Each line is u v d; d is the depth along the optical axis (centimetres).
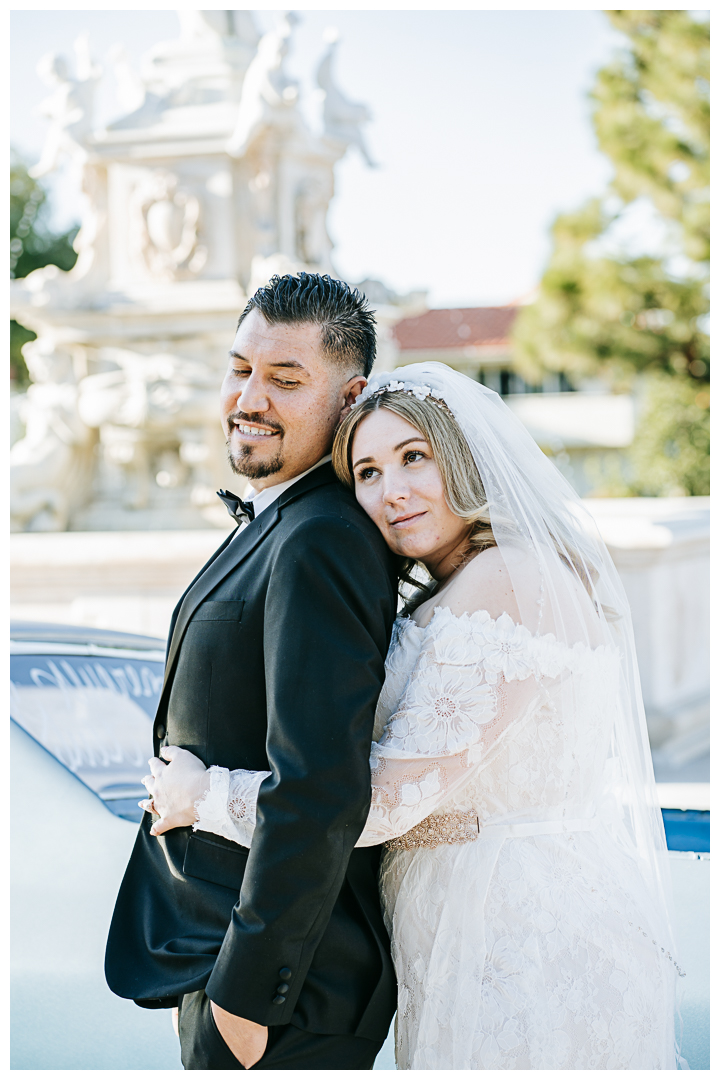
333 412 182
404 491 171
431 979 166
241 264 771
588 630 179
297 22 729
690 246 1466
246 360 179
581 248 1577
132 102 779
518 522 173
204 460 767
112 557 573
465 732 161
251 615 168
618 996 167
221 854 168
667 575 609
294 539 162
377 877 184
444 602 172
